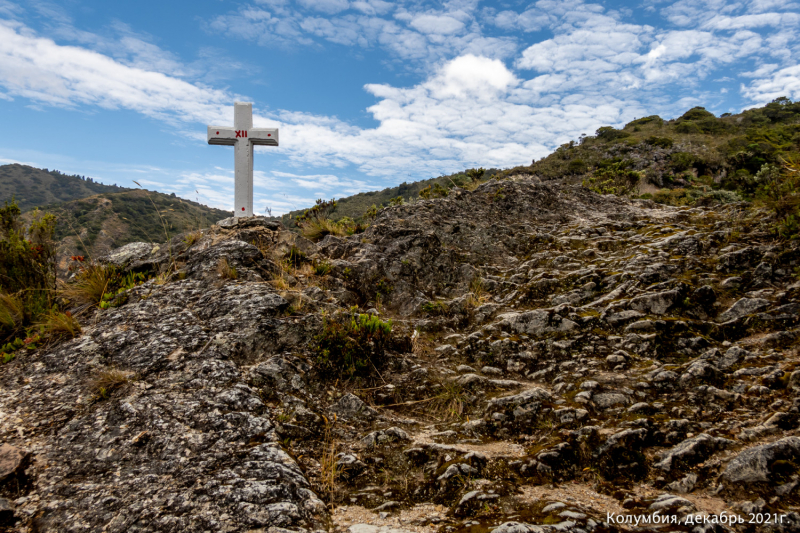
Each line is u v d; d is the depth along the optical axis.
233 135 7.95
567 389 4.43
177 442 3.27
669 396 4.16
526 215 9.77
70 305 5.74
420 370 4.86
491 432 3.99
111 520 2.60
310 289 5.83
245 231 7.12
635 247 7.48
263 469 3.02
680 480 3.16
